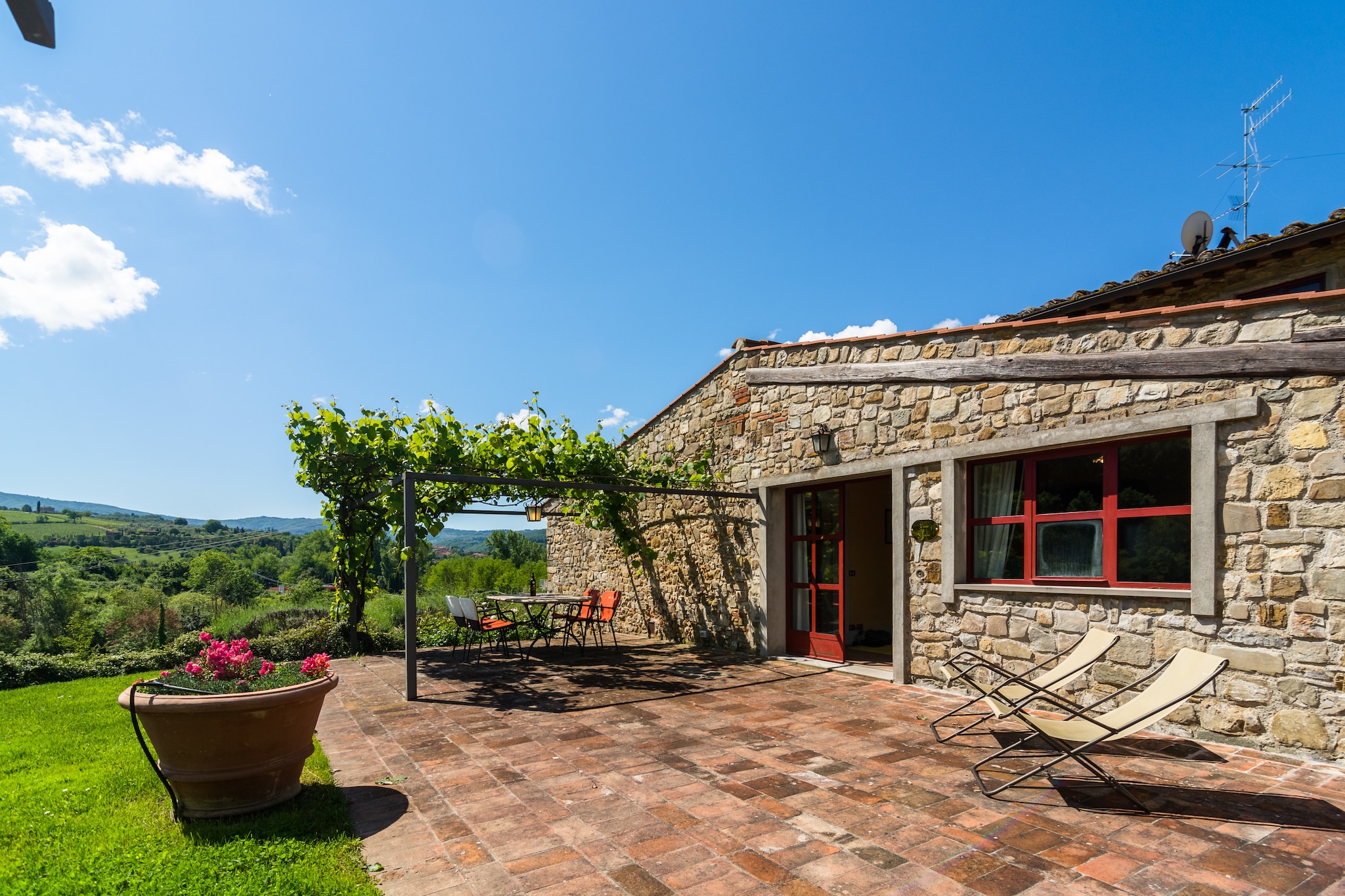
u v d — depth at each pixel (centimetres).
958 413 549
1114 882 233
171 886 227
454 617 843
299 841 270
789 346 723
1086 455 476
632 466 979
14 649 1320
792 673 657
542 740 429
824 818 294
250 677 321
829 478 671
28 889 225
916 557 582
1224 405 389
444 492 806
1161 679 334
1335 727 346
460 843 272
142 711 279
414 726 470
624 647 876
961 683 538
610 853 262
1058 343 480
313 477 797
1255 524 378
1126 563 448
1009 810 300
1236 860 249
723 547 830
